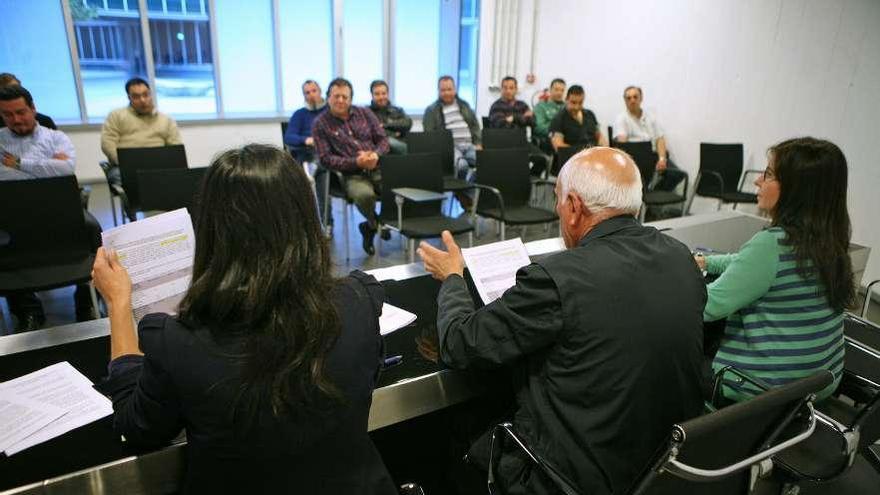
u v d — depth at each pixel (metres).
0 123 3.28
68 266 2.46
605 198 1.10
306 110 4.76
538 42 6.49
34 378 1.09
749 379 1.31
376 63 6.66
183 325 0.74
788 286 1.32
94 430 0.97
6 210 2.43
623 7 5.30
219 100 6.05
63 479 0.86
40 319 2.71
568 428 1.03
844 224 1.31
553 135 5.08
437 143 4.45
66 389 1.07
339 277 0.85
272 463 0.76
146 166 3.44
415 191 3.12
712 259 1.74
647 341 0.99
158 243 1.14
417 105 7.03
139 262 1.11
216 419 0.72
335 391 0.77
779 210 1.36
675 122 4.94
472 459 1.28
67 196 2.53
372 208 3.59
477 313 1.11
